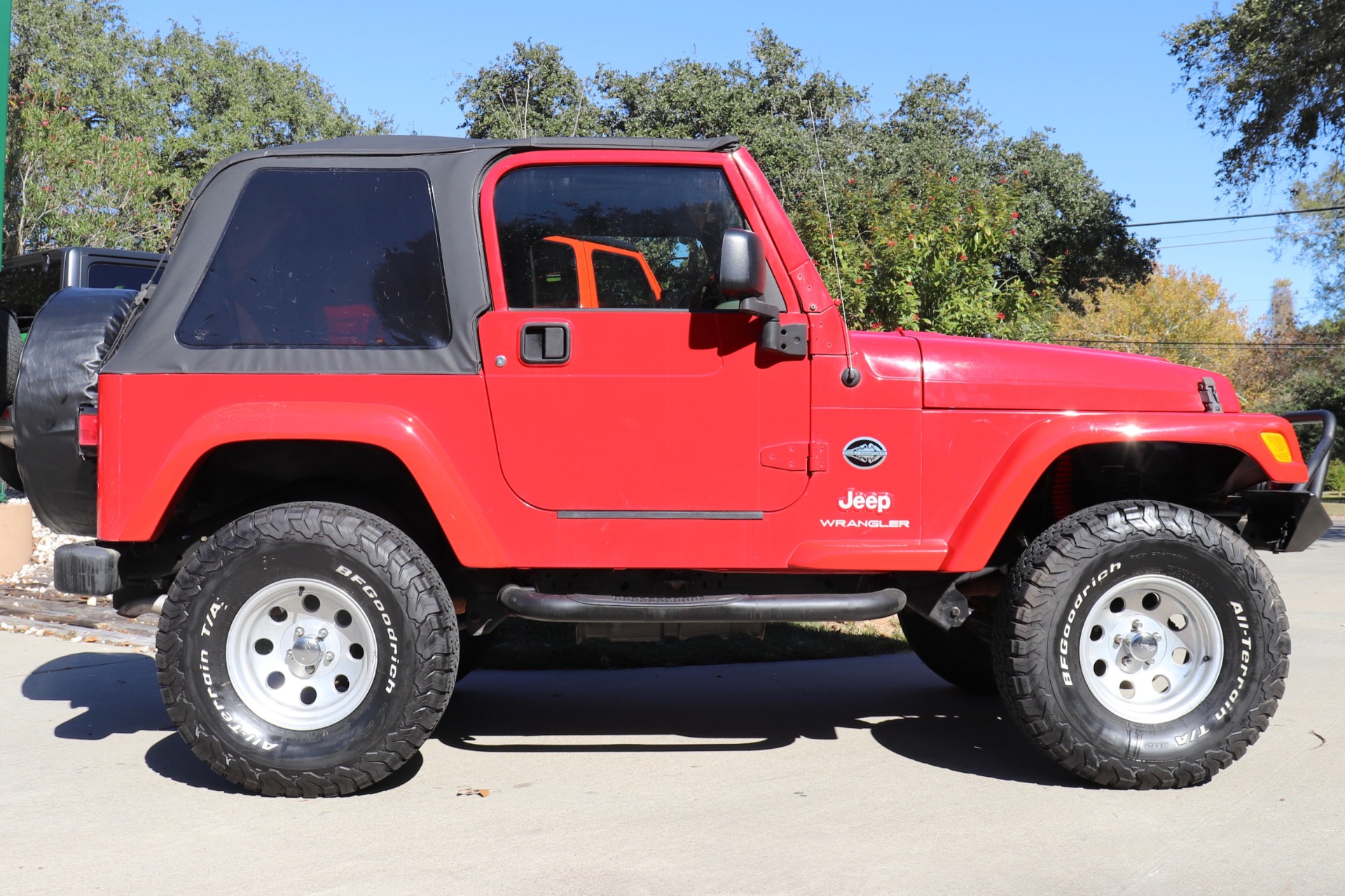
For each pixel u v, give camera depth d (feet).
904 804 11.64
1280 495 12.75
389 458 12.38
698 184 12.10
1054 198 91.81
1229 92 68.49
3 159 27.12
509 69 80.74
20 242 57.21
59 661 18.39
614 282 12.05
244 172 12.05
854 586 12.89
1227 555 11.96
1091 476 14.05
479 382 11.71
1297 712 16.10
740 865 9.80
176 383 11.57
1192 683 12.25
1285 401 153.38
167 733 14.25
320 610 11.87
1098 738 11.88
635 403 11.80
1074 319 164.25
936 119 90.84
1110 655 12.29
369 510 12.82
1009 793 12.01
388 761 11.48
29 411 12.00
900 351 12.23
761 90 79.36
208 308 11.80
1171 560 11.96
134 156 60.54
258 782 11.52
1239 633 12.01
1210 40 68.90
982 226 27.45
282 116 130.82
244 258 11.92
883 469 12.06
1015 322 28.91
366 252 11.95
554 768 13.03
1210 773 12.02
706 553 11.90
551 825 10.89
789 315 11.94
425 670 11.43
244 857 9.95
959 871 9.66
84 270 28.63
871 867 9.75
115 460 11.51
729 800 11.76
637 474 11.82
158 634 11.58
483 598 13.17
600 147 12.07
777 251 12.01
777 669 19.07
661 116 77.97
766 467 11.93
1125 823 11.00
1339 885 9.41
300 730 11.59
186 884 9.31
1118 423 12.06
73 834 10.53
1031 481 11.89
